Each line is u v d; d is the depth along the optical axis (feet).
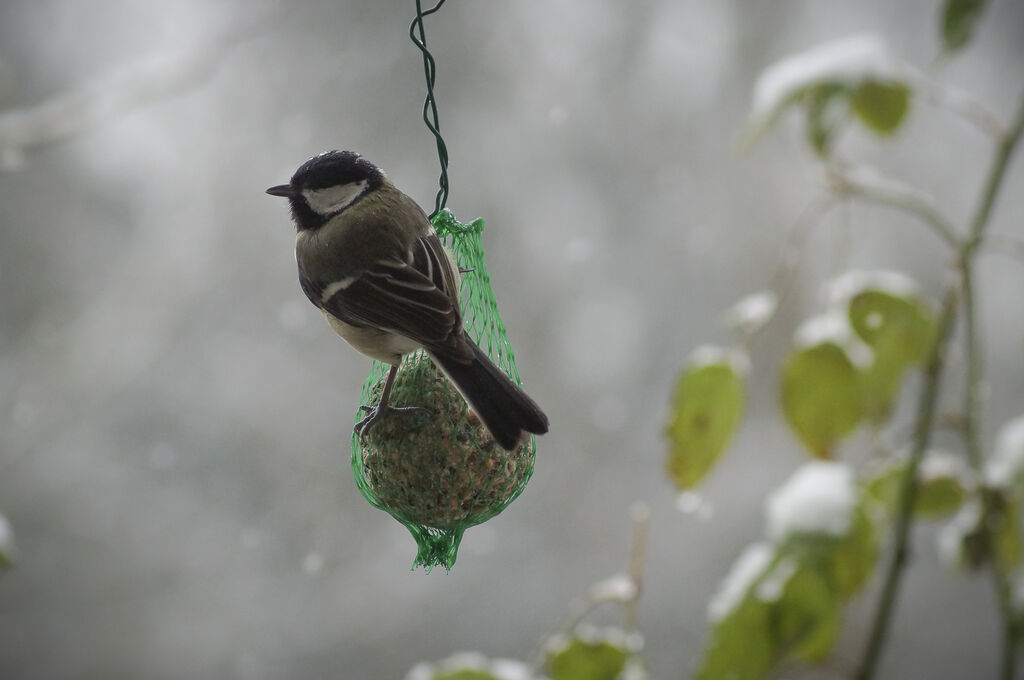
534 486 51.13
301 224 17.80
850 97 13.56
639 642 14.66
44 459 50.42
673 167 50.49
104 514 50.62
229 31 42.47
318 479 51.01
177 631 50.19
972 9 13.53
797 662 13.30
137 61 48.16
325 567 50.55
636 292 50.75
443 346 15.25
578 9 49.60
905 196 14.25
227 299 51.39
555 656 14.62
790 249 14.67
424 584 50.70
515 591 50.42
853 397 14.15
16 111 44.93
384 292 16.01
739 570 12.90
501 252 49.44
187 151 50.70
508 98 49.34
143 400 50.85
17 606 49.80
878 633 13.67
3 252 50.42
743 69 50.49
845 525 12.39
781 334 49.80
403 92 49.21
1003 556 14.43
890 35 50.37
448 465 16.53
